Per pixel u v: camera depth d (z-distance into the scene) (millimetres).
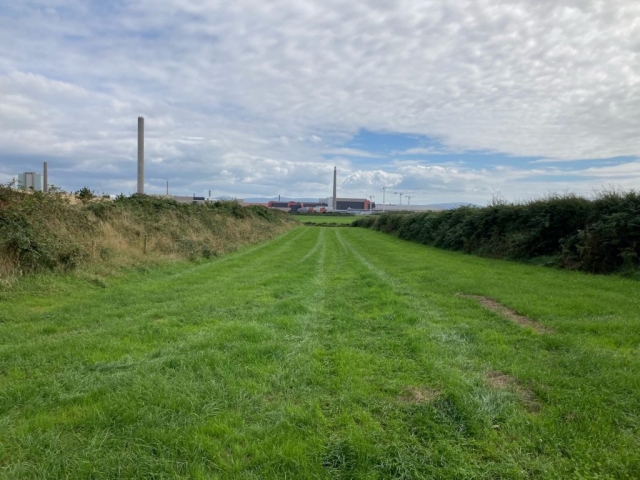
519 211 18422
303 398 4125
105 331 6305
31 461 3076
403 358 5238
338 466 3109
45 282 9305
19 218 10258
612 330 6297
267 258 18297
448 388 4250
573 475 2965
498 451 3227
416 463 3100
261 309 7875
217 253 18375
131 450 3195
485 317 7336
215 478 2900
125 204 18141
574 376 4602
